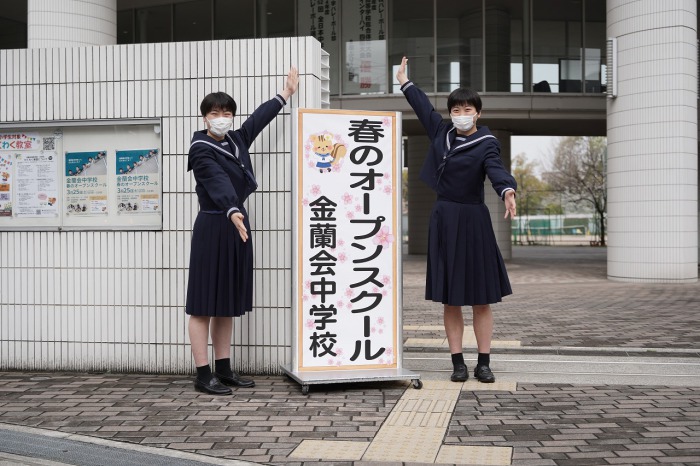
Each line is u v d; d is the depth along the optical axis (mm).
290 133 5453
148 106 5660
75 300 5738
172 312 5605
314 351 5207
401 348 5312
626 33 13719
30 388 5133
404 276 16359
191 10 20719
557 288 12828
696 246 13734
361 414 4418
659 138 13414
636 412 4422
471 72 19172
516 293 11938
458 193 5262
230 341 5277
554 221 49656
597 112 19312
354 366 5238
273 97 5492
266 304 5512
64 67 5773
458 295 5184
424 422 4230
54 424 4203
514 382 5316
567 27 19312
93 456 3609
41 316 5781
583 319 8664
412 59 19250
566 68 19312
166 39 20922
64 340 5754
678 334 7453
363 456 3615
